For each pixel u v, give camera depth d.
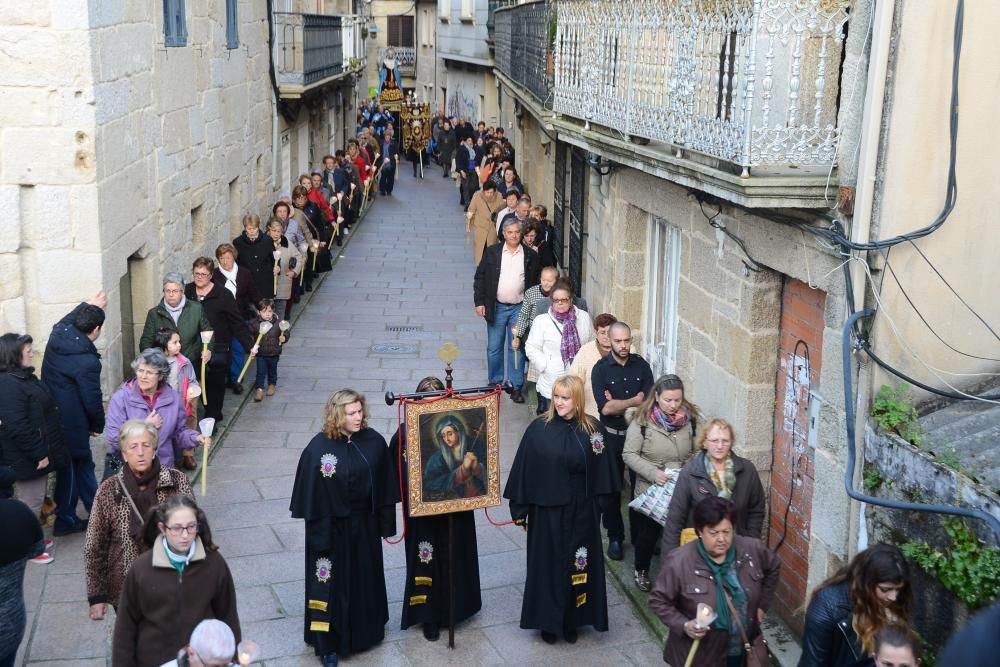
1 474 6.23
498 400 7.05
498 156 25.22
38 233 9.46
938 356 5.98
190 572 5.15
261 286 13.97
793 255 6.68
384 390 12.86
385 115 43.03
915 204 5.76
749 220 7.31
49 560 8.01
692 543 5.40
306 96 23.62
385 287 19.17
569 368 9.62
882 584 4.66
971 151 5.77
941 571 5.17
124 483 6.05
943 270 5.88
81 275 9.59
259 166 18.86
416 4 54.56
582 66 10.07
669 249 9.81
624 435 8.40
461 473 6.98
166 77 12.07
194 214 14.04
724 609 5.30
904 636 4.32
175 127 12.53
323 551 6.73
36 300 9.59
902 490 5.59
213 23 14.63
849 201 5.92
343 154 28.48
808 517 7.06
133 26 10.70
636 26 8.31
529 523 7.16
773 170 6.40
